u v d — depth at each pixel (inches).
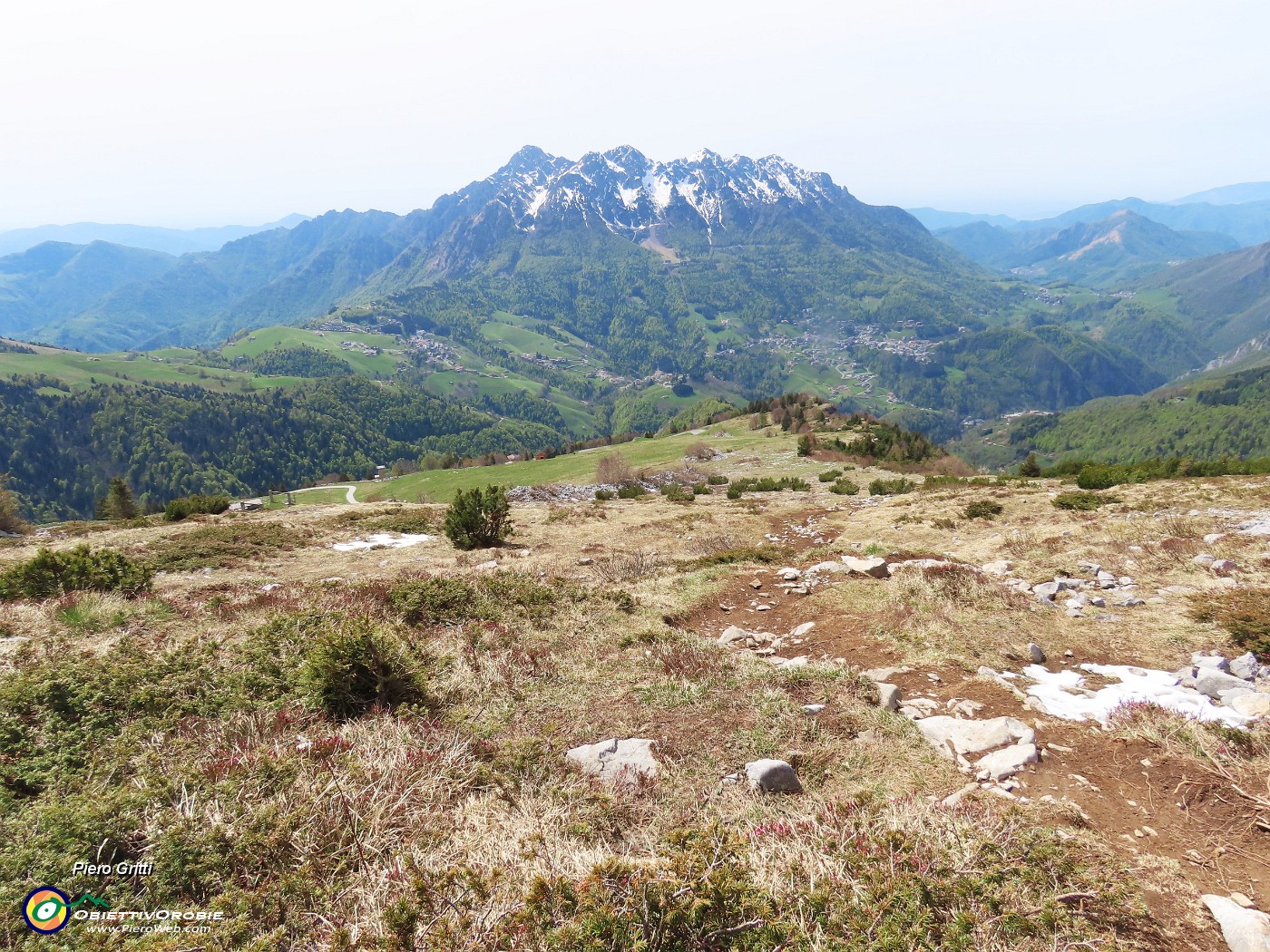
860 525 871.7
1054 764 212.5
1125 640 327.0
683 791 203.9
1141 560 458.9
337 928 138.6
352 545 882.8
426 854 168.1
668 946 132.3
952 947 130.1
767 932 134.7
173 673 280.2
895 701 266.4
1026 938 134.1
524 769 215.5
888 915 138.6
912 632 345.1
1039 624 352.5
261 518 1205.7
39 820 164.2
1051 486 1085.8
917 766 214.8
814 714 252.8
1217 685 262.4
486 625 383.2
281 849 164.7
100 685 256.2
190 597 509.7
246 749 217.9
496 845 172.6
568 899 141.1
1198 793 191.6
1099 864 158.2
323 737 229.5
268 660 305.0
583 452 3954.2
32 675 260.4
